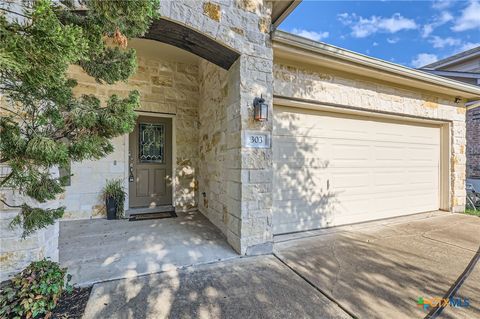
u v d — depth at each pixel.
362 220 4.67
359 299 2.05
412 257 2.94
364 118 4.68
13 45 0.84
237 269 2.58
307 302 2.00
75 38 0.98
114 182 4.64
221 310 1.87
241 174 2.94
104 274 2.40
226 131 3.57
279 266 2.67
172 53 4.82
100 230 3.79
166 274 2.44
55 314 1.76
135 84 4.86
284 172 3.94
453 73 7.27
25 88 1.18
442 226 4.36
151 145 5.15
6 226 2.08
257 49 3.06
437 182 5.71
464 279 2.41
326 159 4.30
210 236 3.57
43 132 1.29
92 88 4.50
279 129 3.90
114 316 1.77
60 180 1.53
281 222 3.91
